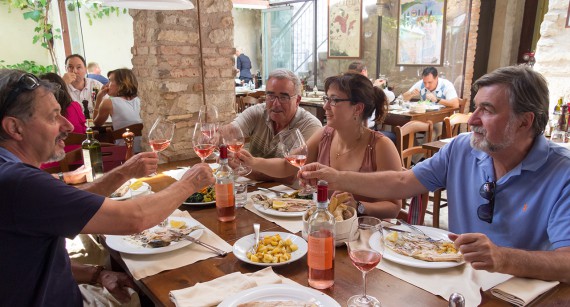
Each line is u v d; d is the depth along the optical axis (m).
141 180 1.94
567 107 2.88
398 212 1.60
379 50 6.67
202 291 0.95
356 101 1.66
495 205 1.31
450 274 1.04
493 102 1.20
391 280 1.03
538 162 1.21
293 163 1.61
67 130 1.11
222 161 1.41
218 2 2.72
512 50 5.67
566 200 1.14
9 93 0.96
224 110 2.89
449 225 1.51
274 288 0.94
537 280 0.99
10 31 6.48
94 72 5.84
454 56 5.82
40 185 0.89
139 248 1.19
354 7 6.84
